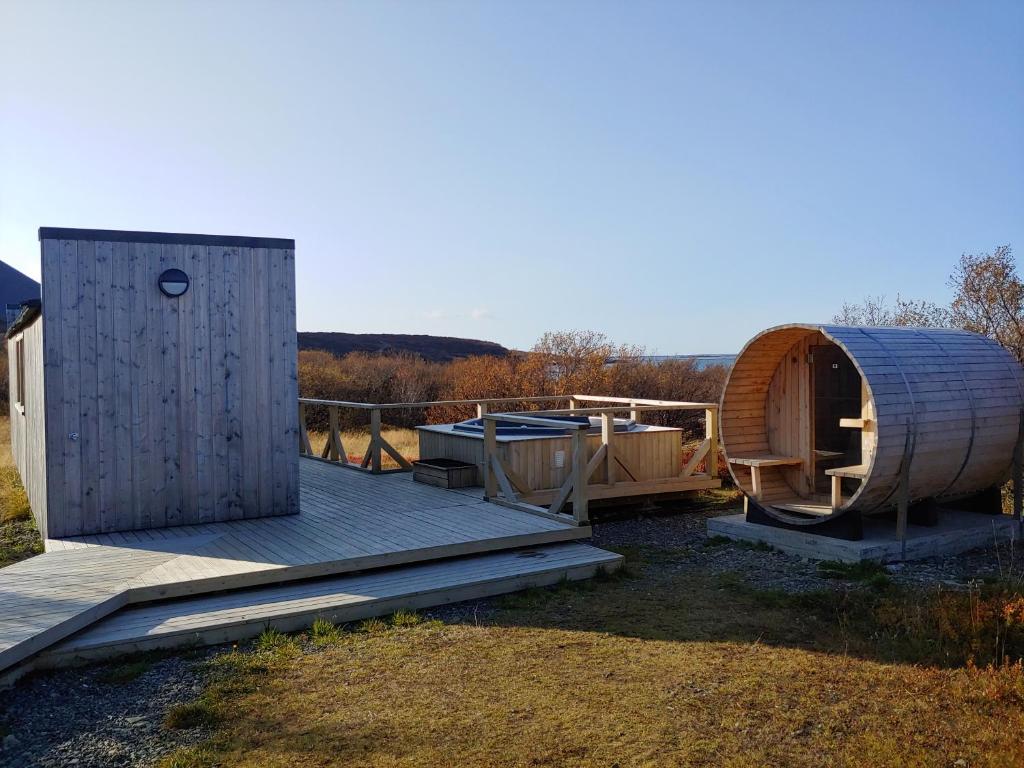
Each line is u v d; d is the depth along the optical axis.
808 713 3.77
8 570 5.53
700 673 4.29
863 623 5.11
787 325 7.14
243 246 7.41
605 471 9.29
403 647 4.73
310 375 28.06
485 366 23.12
